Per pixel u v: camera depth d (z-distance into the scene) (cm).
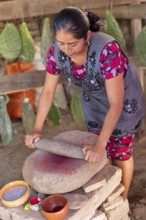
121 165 185
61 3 228
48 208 136
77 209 136
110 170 157
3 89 239
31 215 137
